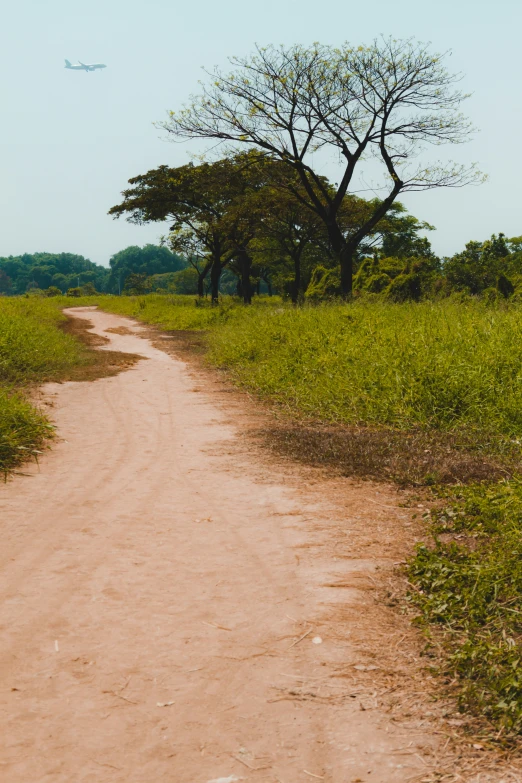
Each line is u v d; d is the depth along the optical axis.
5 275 168.88
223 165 29.52
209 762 2.44
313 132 24.17
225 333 18.52
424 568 3.98
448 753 2.47
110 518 5.17
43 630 3.42
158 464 6.79
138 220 41.22
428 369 9.01
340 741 2.54
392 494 5.70
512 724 2.58
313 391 10.08
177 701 2.81
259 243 40.31
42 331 17.89
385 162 23.75
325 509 5.32
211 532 4.86
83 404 10.28
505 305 13.85
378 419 8.54
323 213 25.02
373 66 22.52
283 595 3.80
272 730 2.61
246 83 23.39
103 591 3.87
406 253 49.09
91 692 2.87
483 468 6.24
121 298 57.06
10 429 7.39
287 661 3.10
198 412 9.61
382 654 3.15
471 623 3.34
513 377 8.65
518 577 3.60
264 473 6.39
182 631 3.39
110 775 2.38
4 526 5.00
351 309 15.49
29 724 2.66
